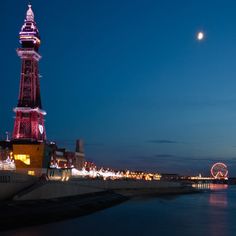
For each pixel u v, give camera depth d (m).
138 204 146.38
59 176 149.00
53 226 79.69
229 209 130.88
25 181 101.06
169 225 89.25
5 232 70.31
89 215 104.31
